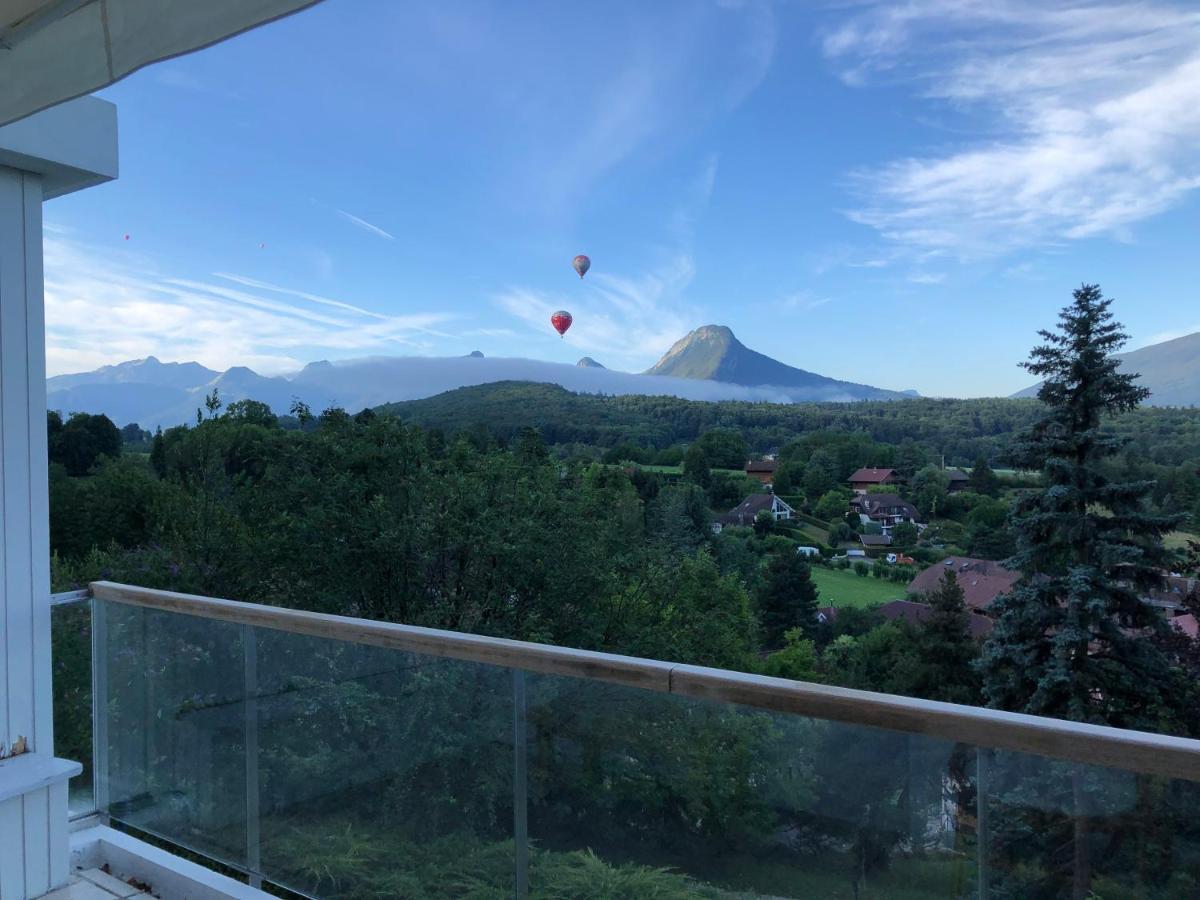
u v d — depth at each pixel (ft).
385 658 6.98
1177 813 3.72
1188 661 68.64
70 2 4.75
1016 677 71.46
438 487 27.86
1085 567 72.49
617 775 5.73
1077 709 67.87
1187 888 3.69
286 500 27.55
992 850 4.26
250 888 8.04
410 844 6.87
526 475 29.81
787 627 65.77
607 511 31.50
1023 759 4.17
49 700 8.93
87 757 9.74
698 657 32.99
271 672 7.87
